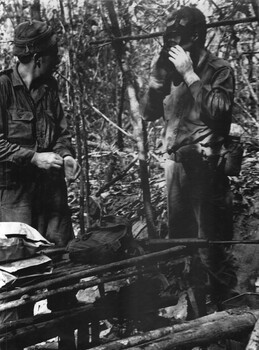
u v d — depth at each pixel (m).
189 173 4.85
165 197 5.51
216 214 4.88
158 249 4.44
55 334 3.91
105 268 3.95
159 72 4.95
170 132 4.92
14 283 3.76
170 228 4.98
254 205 5.33
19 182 4.59
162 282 4.13
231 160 4.84
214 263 4.79
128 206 5.59
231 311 3.88
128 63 5.66
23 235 3.80
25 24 4.63
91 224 5.54
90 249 4.14
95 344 4.16
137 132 5.44
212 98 4.71
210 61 4.85
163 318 4.29
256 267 4.84
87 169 5.61
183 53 4.80
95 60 5.90
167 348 3.50
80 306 4.29
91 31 5.86
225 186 4.90
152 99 4.96
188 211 4.93
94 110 5.87
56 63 4.70
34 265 3.79
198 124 4.82
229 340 3.93
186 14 4.82
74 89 5.88
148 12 5.74
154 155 5.55
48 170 4.64
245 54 5.96
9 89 4.57
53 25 5.89
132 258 4.04
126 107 6.00
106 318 4.06
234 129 6.03
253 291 4.70
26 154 4.54
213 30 5.91
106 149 5.97
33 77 4.62
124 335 4.30
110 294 4.14
